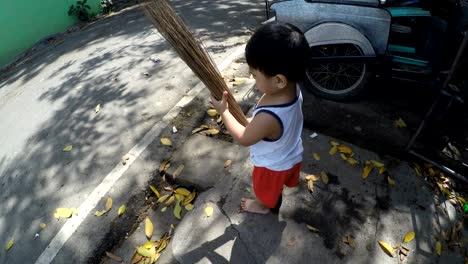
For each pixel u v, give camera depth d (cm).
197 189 255
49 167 287
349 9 275
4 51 655
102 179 266
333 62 286
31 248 228
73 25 764
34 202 259
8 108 417
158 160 276
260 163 178
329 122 303
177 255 211
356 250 210
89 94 379
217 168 261
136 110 336
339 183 250
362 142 282
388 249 209
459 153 279
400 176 254
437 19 287
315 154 271
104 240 226
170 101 343
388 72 293
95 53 501
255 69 138
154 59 425
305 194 242
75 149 300
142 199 251
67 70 464
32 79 486
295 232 219
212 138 291
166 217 238
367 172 255
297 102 153
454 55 270
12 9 648
